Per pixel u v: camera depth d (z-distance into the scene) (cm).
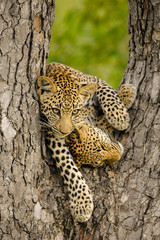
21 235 802
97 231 860
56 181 873
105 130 988
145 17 929
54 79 977
